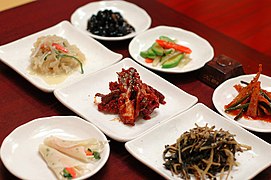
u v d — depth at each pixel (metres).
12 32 1.06
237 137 0.86
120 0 1.14
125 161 0.84
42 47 0.98
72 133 0.86
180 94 0.93
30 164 0.81
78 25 1.09
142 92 0.88
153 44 1.02
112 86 0.92
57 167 0.80
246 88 0.91
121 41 1.06
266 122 0.90
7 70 0.98
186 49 1.01
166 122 0.86
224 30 1.12
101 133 0.84
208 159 0.80
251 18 1.16
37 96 0.93
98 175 0.82
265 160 0.83
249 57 1.03
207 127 0.83
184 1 1.19
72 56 0.97
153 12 1.13
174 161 0.81
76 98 0.92
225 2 1.20
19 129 0.84
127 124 0.88
